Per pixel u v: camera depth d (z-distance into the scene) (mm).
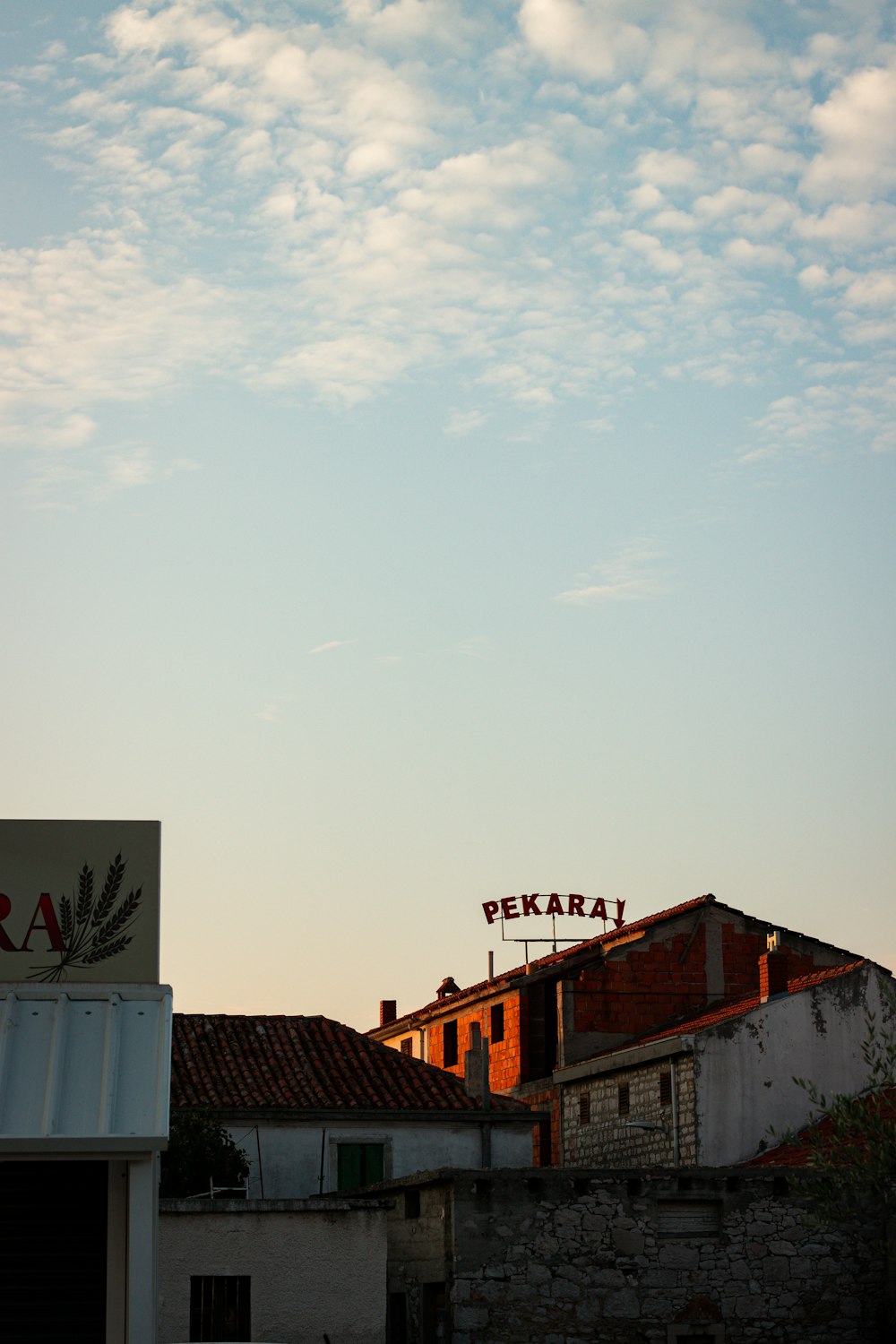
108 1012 12922
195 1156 30859
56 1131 11508
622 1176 24922
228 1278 23703
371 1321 23750
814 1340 24719
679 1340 24375
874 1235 25344
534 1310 24109
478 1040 41406
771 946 36219
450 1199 24562
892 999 25938
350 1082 35531
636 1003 41906
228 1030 37469
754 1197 25203
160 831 14203
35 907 13836
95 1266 11836
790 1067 32719
